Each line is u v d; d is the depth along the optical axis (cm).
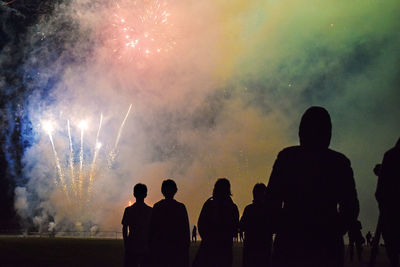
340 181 477
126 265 998
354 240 485
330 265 456
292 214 471
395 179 619
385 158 631
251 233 886
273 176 491
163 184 834
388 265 2045
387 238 625
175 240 808
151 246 812
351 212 476
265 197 493
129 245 987
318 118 491
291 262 457
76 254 2469
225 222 830
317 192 471
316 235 460
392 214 621
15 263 1922
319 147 489
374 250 649
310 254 455
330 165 479
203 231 835
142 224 990
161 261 803
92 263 1938
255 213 888
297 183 476
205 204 846
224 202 841
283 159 490
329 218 467
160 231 811
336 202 476
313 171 476
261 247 880
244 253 892
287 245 462
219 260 825
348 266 1973
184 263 809
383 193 626
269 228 489
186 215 823
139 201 1005
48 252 2603
